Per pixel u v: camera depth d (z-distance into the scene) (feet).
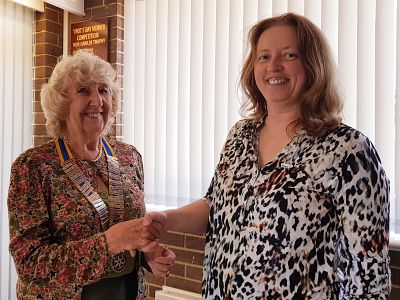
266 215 3.64
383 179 3.55
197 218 4.54
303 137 3.76
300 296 3.46
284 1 7.01
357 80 6.31
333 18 6.57
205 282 4.25
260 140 4.21
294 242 3.51
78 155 4.67
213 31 7.88
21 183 4.21
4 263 9.21
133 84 9.11
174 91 8.43
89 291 4.27
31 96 9.86
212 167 7.85
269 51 3.96
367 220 3.41
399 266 5.64
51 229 4.32
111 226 4.50
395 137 5.99
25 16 9.62
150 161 8.78
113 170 4.82
